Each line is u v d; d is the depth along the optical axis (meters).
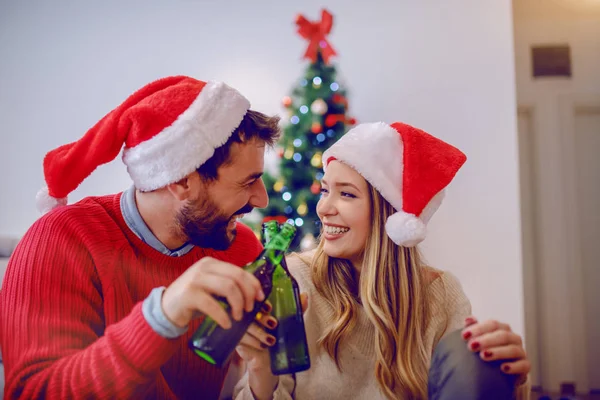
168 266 0.89
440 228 2.98
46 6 3.32
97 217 0.88
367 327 0.89
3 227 3.22
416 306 0.88
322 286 0.92
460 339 0.66
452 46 3.11
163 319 0.58
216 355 0.62
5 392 0.67
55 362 0.66
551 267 3.19
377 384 0.85
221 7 3.29
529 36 3.28
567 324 3.15
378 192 0.89
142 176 0.83
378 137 0.89
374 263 0.88
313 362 0.87
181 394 0.85
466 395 0.63
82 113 3.26
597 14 3.24
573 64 3.25
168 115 0.82
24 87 3.29
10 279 0.78
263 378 0.74
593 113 3.29
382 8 3.18
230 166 0.83
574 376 3.11
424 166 0.90
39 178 3.24
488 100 3.05
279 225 0.74
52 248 0.81
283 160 2.34
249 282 0.59
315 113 2.35
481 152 3.02
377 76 3.15
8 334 0.74
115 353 0.60
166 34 3.29
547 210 3.22
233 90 0.85
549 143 3.24
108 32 3.30
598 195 3.26
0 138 3.29
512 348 0.64
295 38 3.25
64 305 0.77
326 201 0.89
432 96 3.10
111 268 0.84
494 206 2.98
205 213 0.84
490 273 2.93
